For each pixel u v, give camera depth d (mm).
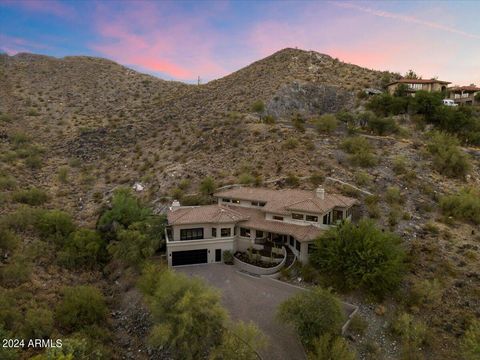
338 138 64688
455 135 66812
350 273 30203
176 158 66938
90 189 61656
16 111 99375
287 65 115375
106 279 37750
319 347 22578
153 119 94938
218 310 24328
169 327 23672
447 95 96875
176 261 36938
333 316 24578
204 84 129750
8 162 67500
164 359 25219
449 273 31844
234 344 22469
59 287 34094
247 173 54656
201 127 79750
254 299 30422
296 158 57156
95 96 121438
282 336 25812
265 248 37594
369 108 82938
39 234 43000
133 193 57469
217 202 48125
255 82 106625
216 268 36375
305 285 31828
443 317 27688
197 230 37594
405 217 40875
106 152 77250
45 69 135750
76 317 28250
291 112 88875
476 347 22156
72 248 40062
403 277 31422
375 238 31047
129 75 147375
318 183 49594
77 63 147750
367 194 46406
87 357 23703
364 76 108250
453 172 52969
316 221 36156
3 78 120562
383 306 28906
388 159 55469
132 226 40281
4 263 35844
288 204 38844
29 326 25953
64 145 81688
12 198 52906
